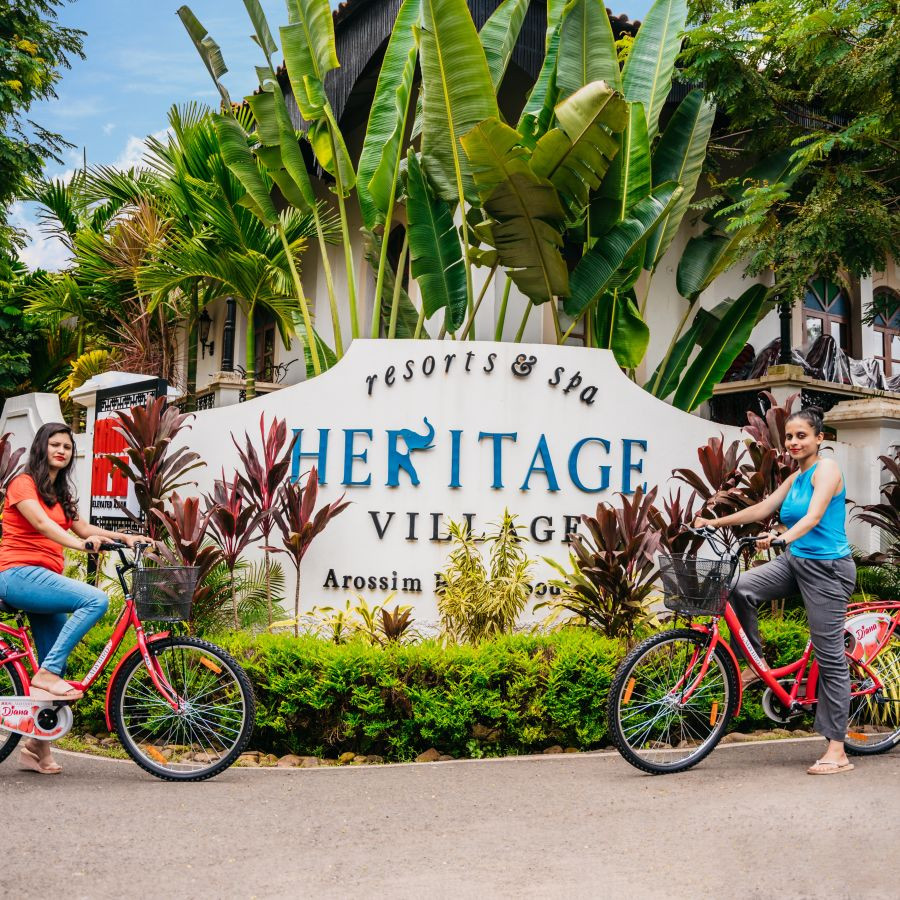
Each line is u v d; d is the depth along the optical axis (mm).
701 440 8680
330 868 3889
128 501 8273
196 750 5684
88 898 3547
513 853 4062
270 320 15031
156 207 13891
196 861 3953
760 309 10414
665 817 4516
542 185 7934
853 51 8984
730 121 11477
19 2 15406
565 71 9008
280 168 9656
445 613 7363
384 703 6133
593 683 6266
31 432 11508
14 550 5289
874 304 11742
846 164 9789
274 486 7527
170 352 14906
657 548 7215
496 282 11047
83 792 4988
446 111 8508
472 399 8195
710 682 5566
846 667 5414
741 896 3562
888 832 4238
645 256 9805
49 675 5203
